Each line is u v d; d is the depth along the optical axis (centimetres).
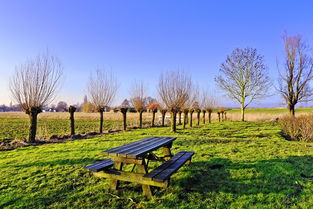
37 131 1598
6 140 1019
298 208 301
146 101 1866
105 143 864
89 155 643
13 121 2331
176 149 713
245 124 1878
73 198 350
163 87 1356
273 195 343
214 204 317
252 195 345
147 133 1245
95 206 321
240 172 457
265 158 574
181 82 1348
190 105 1681
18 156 672
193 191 364
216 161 549
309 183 387
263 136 1109
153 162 557
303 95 1725
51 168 513
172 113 1375
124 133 1265
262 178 418
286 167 477
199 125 1931
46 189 387
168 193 357
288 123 1140
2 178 449
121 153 345
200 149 710
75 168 511
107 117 3019
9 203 336
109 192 368
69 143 896
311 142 905
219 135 1160
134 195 354
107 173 369
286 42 1725
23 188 393
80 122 2405
